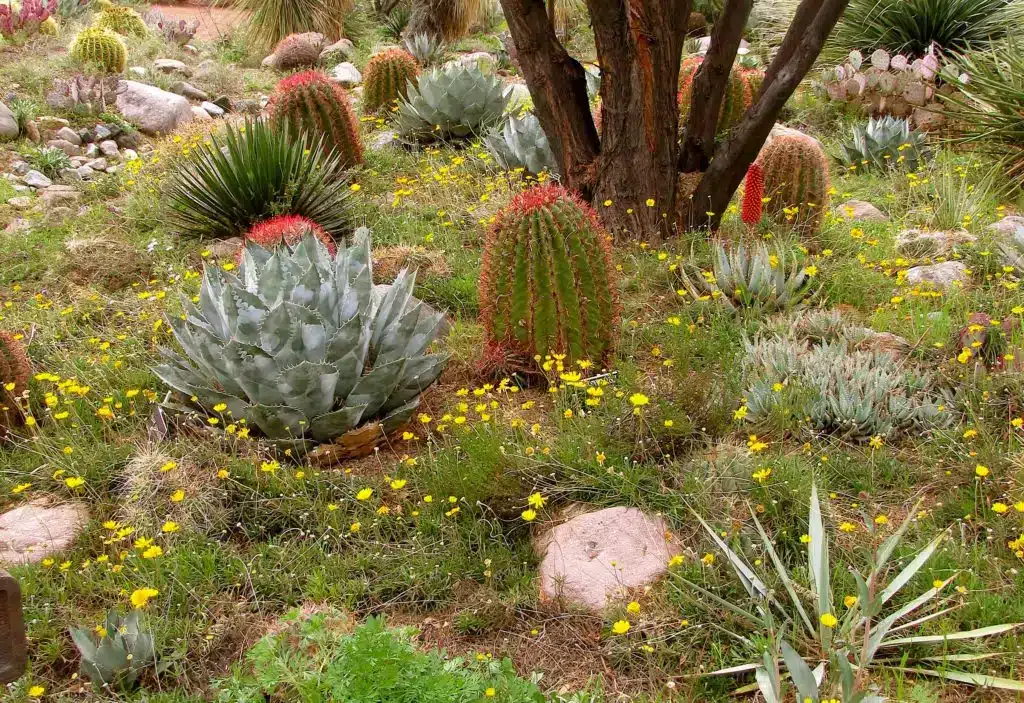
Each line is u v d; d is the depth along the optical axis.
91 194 7.45
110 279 5.96
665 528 3.38
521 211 4.34
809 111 9.63
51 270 6.01
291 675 2.62
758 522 3.11
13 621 2.14
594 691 2.78
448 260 5.86
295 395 3.86
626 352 4.68
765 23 13.05
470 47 14.54
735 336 4.74
